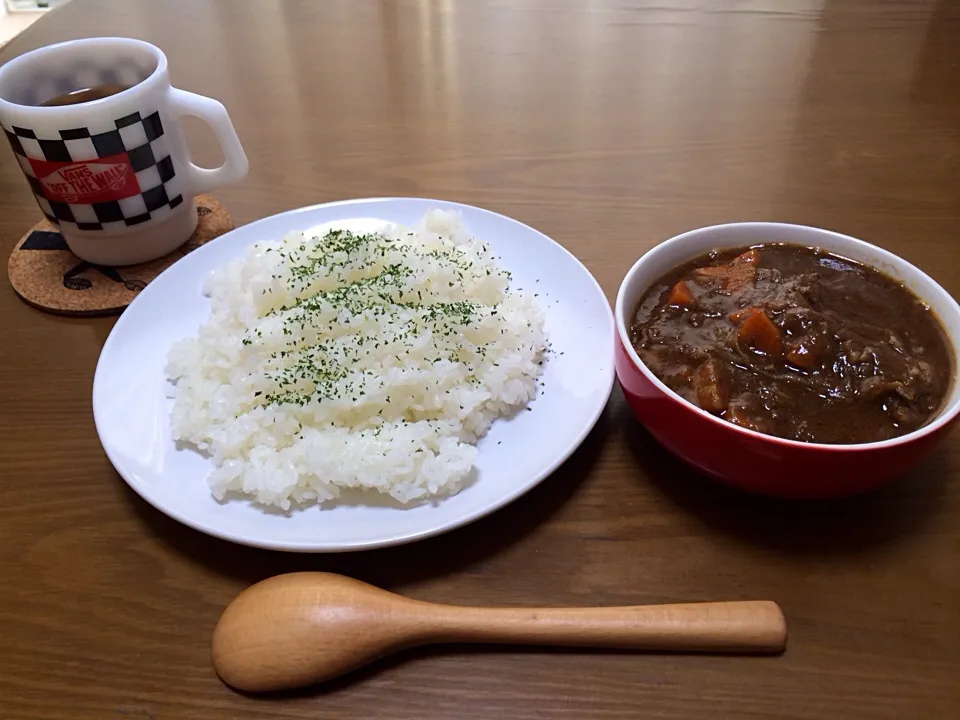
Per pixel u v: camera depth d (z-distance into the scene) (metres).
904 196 0.47
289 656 0.24
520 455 0.31
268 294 0.37
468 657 0.25
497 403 0.33
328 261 0.38
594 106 0.56
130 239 0.42
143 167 0.40
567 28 0.68
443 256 0.39
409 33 0.67
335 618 0.25
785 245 0.34
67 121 0.37
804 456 0.25
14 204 0.48
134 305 0.38
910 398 0.28
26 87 0.42
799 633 0.26
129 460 0.31
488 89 0.59
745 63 0.62
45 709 0.24
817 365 0.29
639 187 0.48
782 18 0.69
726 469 0.27
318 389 0.33
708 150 0.51
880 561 0.28
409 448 0.30
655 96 0.57
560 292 0.39
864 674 0.25
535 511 0.30
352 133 0.54
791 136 0.52
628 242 0.43
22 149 0.38
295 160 0.51
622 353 0.29
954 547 0.28
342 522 0.28
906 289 0.32
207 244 0.41
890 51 0.63
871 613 0.26
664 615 0.25
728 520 0.29
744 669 0.25
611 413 0.34
